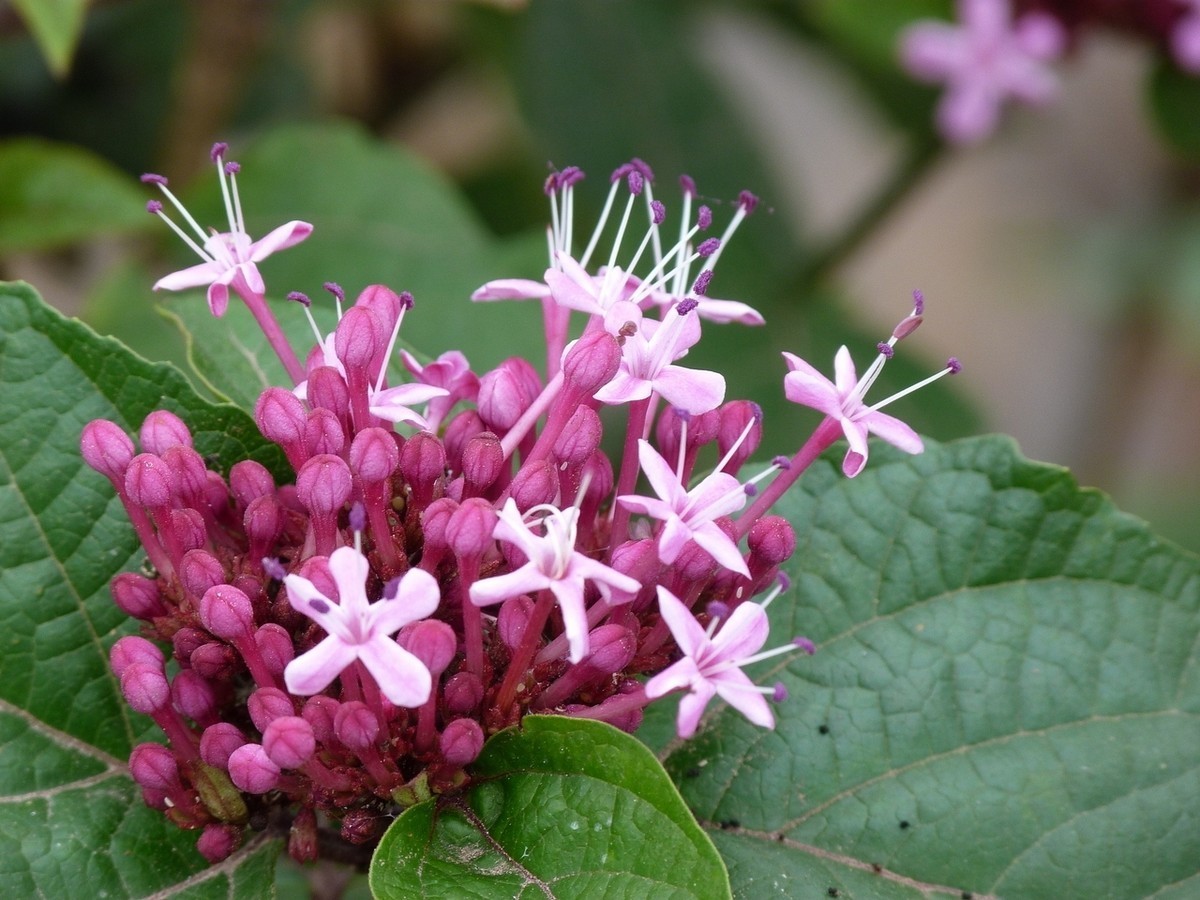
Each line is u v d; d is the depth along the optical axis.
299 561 0.34
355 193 0.46
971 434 0.57
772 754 0.35
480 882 0.32
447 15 0.57
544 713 0.33
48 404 0.35
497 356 0.44
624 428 0.48
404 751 0.33
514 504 0.32
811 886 0.35
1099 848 0.35
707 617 0.33
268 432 0.33
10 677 0.34
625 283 0.34
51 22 0.39
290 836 0.34
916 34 0.54
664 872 0.31
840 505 0.37
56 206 0.43
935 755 0.36
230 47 0.47
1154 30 0.53
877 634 0.36
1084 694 0.36
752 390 0.55
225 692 0.34
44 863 0.34
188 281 0.34
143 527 0.34
